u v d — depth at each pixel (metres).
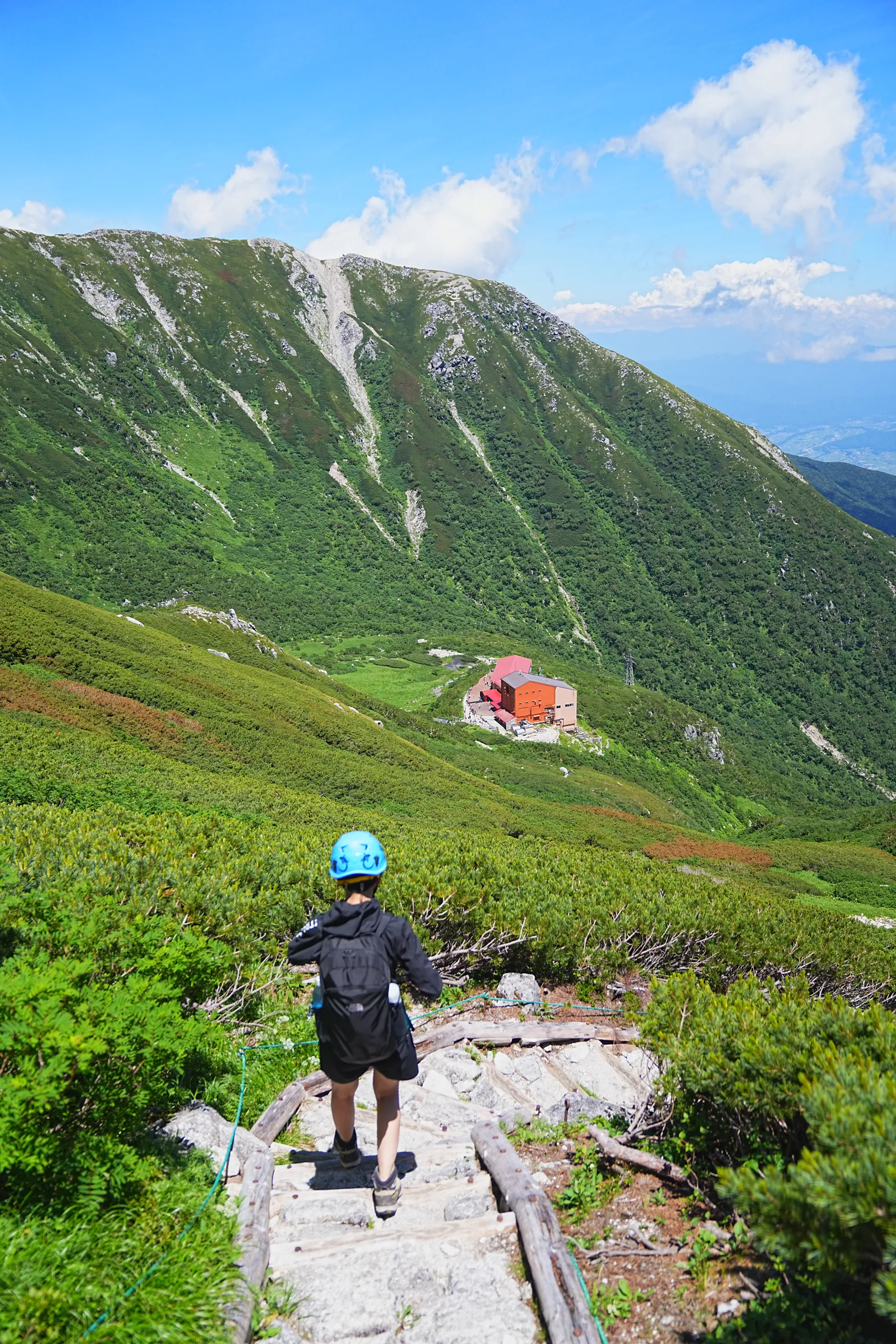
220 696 59.34
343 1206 4.46
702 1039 5.09
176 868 9.88
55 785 21.50
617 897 12.02
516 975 9.75
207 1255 3.69
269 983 7.96
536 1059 7.65
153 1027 4.43
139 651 64.06
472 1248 4.05
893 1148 3.10
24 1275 3.24
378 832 19.17
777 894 47.28
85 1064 3.85
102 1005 4.47
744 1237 3.87
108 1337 3.12
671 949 11.34
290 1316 3.60
